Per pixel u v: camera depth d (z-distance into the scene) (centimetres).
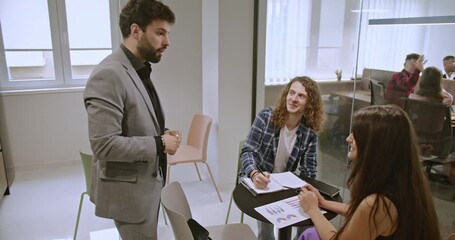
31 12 359
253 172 181
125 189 141
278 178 183
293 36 314
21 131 362
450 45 179
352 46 284
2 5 347
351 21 282
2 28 351
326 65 303
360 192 115
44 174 361
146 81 155
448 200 194
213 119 326
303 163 202
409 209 107
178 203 156
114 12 392
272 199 162
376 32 228
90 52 392
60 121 376
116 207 142
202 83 382
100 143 126
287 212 150
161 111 165
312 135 198
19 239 242
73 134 385
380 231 111
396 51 212
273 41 314
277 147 200
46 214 277
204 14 327
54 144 379
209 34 318
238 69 308
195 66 408
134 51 144
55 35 372
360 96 252
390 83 219
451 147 188
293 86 192
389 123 110
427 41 191
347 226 118
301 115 196
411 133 111
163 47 145
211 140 334
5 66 357
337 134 297
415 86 200
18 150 364
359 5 266
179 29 390
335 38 295
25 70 368
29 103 360
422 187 112
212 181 326
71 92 374
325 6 296
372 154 112
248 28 302
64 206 291
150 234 151
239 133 323
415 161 111
